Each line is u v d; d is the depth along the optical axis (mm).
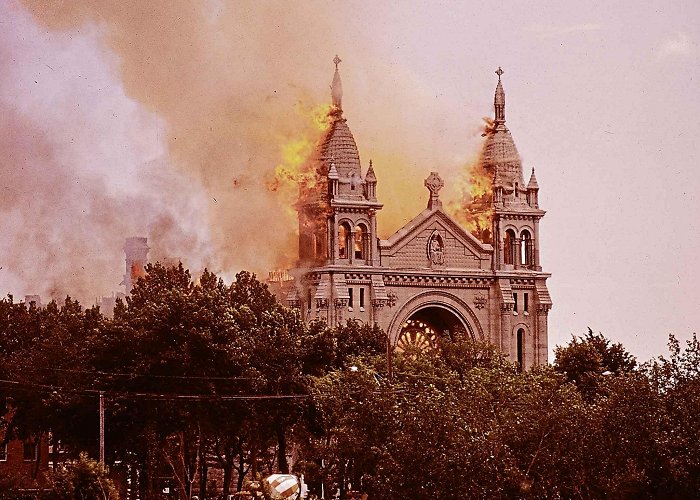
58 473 109625
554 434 117062
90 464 110438
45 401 152375
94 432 152375
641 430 116375
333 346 172625
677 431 116688
